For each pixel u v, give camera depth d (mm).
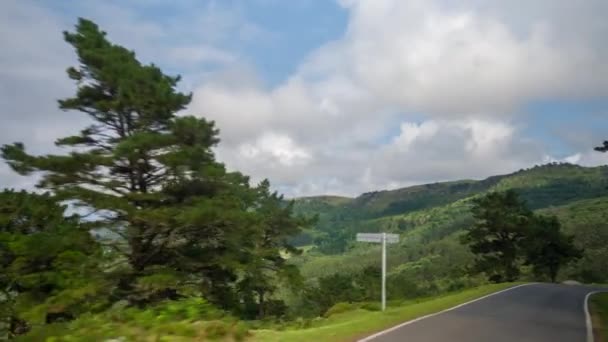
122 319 11219
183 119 22031
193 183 23391
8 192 21547
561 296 26406
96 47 23906
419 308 19234
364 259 194750
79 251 20500
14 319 21516
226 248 24438
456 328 13484
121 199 20969
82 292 18984
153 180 23281
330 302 58875
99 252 21234
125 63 23516
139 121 23406
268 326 17703
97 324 10727
